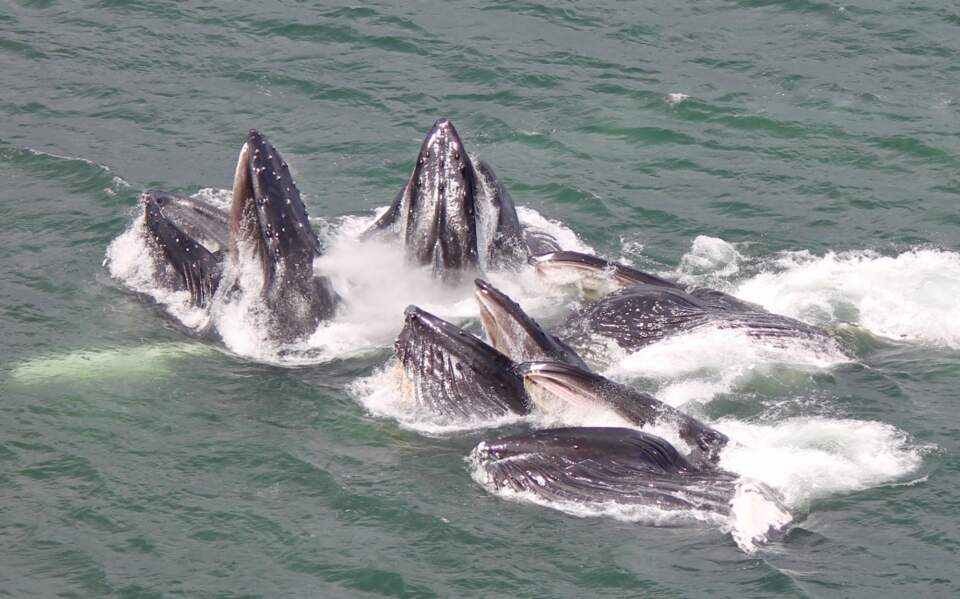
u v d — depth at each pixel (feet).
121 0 292.81
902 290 191.83
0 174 223.71
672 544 135.33
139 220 200.75
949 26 287.28
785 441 153.58
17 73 260.21
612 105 254.47
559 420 155.43
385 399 164.04
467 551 134.72
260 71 264.93
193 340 178.91
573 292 187.73
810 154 236.63
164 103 252.21
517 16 291.58
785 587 127.85
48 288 189.37
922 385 167.12
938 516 139.85
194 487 145.89
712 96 257.14
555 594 128.16
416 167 188.44
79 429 156.66
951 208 217.97
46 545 135.95
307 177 226.38
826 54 275.39
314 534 137.80
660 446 145.69
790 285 193.88
